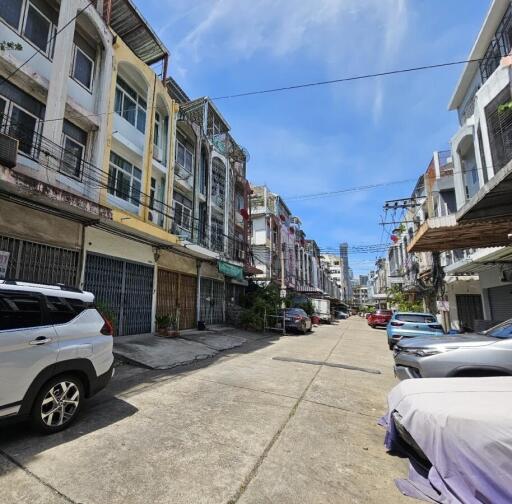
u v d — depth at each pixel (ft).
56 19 30.96
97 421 14.14
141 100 42.83
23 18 27.86
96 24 33.35
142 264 39.22
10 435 12.34
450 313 66.13
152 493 9.12
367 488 9.87
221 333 47.50
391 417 12.25
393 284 125.80
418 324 40.65
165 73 46.75
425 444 9.77
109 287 33.99
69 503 8.54
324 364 29.43
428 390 11.34
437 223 30.55
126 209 39.01
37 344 12.16
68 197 25.85
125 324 35.70
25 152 27.27
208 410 16.03
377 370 28.07
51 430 12.57
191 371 24.61
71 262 29.66
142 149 41.70
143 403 16.75
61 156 28.48
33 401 11.97
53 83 27.86
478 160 41.14
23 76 26.58
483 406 9.46
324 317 104.27
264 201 99.76
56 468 10.20
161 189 45.83
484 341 16.98
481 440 8.49
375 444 13.02
